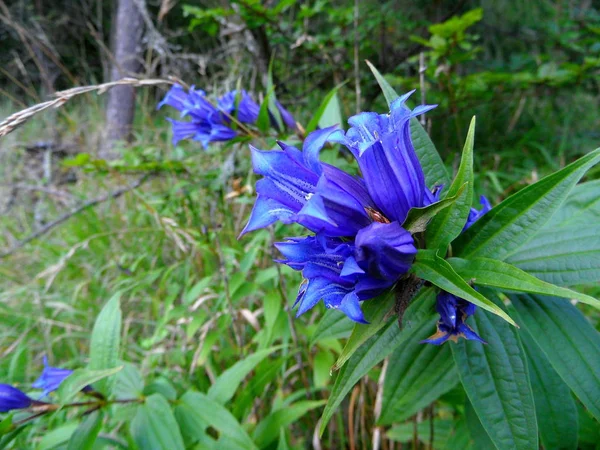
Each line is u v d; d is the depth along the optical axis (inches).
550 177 6.2
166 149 22.3
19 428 9.0
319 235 6.0
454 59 18.2
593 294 13.0
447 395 10.0
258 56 19.7
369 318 6.2
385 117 6.4
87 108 34.9
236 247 15.5
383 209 6.3
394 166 6.2
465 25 16.7
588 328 7.5
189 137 13.0
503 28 29.9
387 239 5.7
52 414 9.3
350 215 6.1
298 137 12.7
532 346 8.5
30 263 21.6
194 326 12.6
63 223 23.7
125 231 17.2
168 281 16.5
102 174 17.3
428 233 6.2
